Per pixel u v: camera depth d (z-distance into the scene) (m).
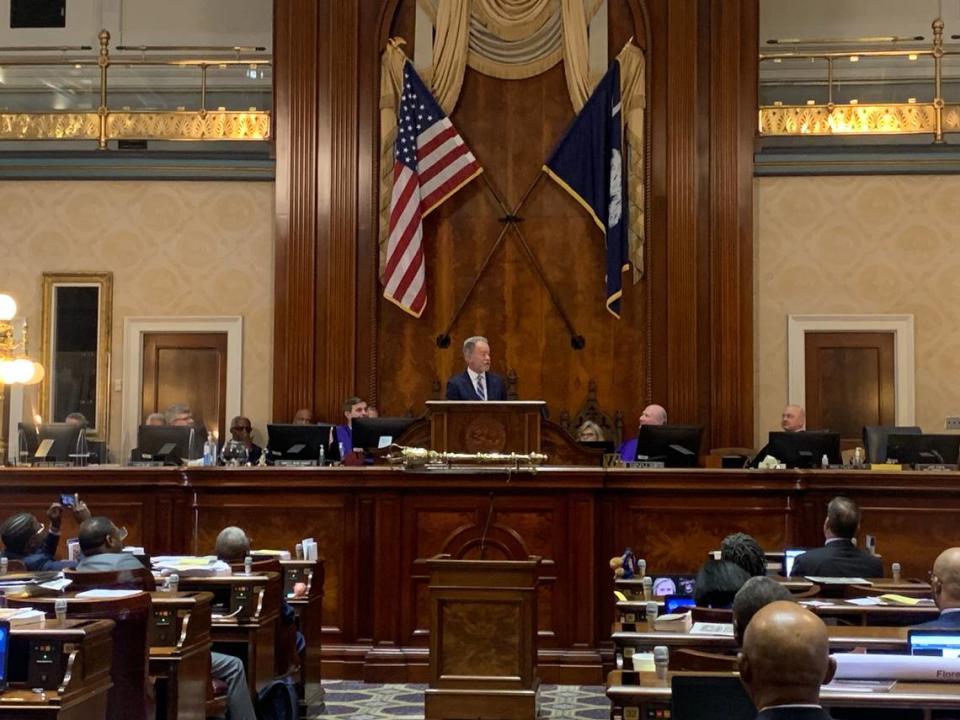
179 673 5.24
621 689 3.88
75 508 7.35
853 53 12.74
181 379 12.65
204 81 13.10
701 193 12.21
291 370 12.19
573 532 8.32
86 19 14.62
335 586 8.50
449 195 12.18
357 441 9.21
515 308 12.33
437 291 12.34
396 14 12.57
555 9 12.53
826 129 12.34
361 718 7.27
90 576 5.43
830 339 12.26
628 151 12.22
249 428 11.78
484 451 8.22
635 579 6.76
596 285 12.29
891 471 8.48
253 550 8.53
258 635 6.32
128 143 13.52
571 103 12.45
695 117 12.22
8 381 9.69
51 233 12.66
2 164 12.64
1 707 4.16
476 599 7.13
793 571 6.82
